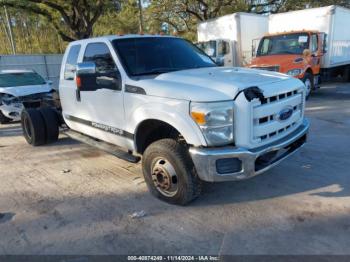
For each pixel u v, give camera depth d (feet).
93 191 14.85
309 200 12.91
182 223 11.79
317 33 38.55
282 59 36.73
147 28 91.86
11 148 23.07
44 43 108.78
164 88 12.30
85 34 70.08
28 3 67.41
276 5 87.56
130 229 11.57
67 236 11.32
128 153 15.19
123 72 14.16
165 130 13.91
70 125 19.67
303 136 13.75
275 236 10.69
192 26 91.50
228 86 11.32
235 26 50.85
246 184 14.69
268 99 11.64
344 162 16.69
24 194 14.92
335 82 53.93
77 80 14.29
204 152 11.10
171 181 12.66
